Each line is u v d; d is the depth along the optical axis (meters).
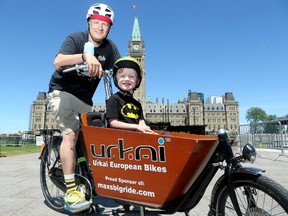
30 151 19.69
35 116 132.50
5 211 3.66
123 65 2.78
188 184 2.25
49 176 3.72
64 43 3.00
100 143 2.53
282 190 1.95
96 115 2.92
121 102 2.78
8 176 6.61
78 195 2.91
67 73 3.10
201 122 140.00
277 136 13.26
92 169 2.58
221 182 2.29
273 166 8.45
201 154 2.14
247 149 2.12
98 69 2.65
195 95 142.62
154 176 2.27
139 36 130.38
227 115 142.38
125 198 2.41
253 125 15.70
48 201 3.85
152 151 2.26
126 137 2.39
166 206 2.30
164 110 142.50
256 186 2.06
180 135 2.82
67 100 3.12
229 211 2.38
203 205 3.91
